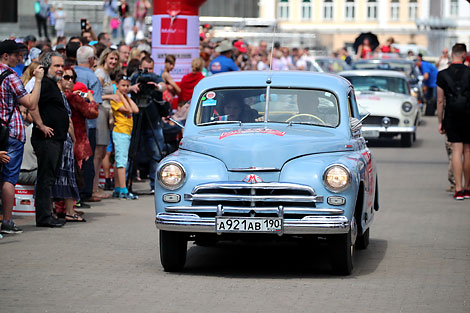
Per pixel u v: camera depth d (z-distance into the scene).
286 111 12.41
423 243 13.84
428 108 47.00
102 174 19.77
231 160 11.04
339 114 12.34
